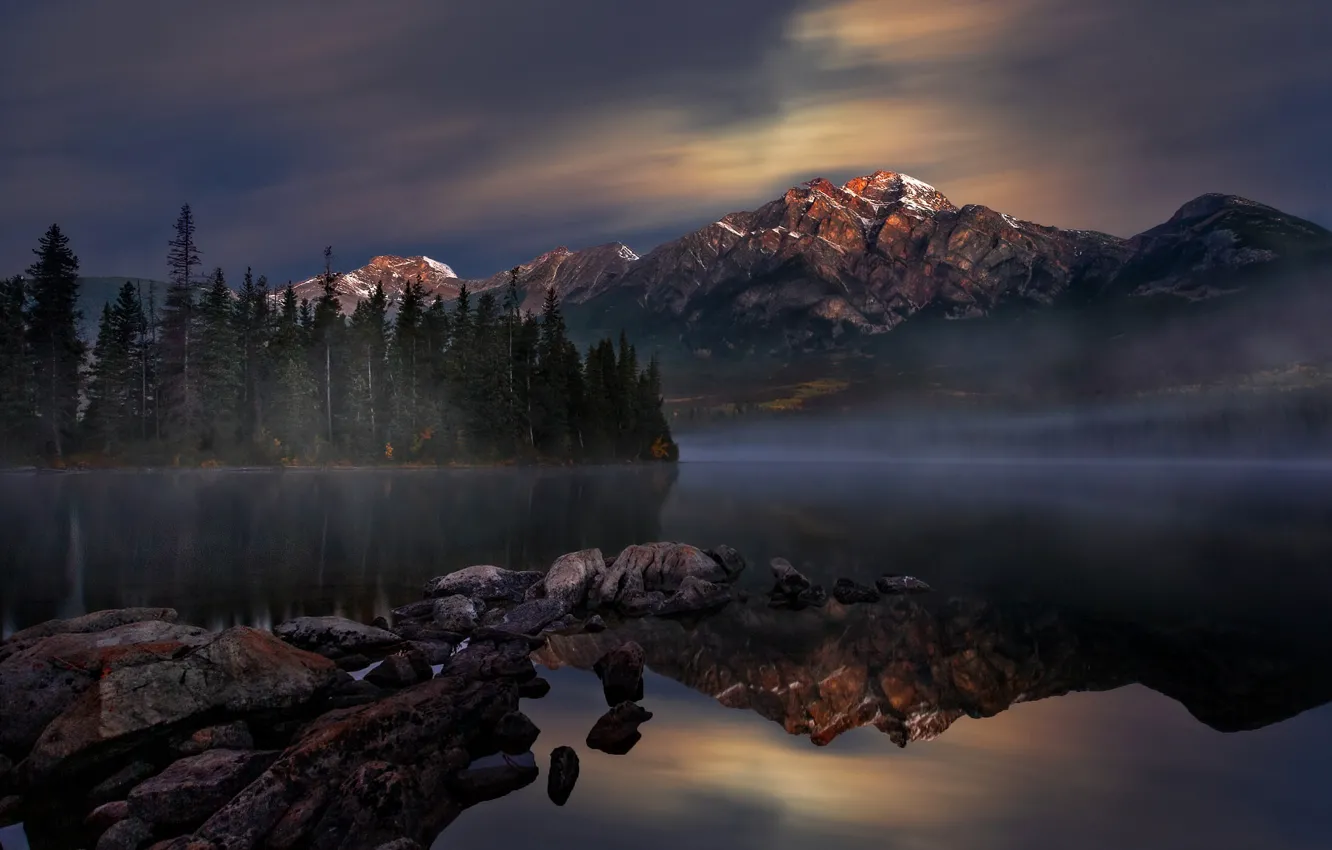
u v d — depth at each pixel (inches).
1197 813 374.0
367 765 376.8
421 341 4057.6
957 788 405.7
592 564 973.8
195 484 2482.8
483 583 927.7
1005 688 596.4
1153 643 732.7
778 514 2004.2
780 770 430.9
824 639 751.7
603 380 5206.7
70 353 3196.4
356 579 991.6
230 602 843.4
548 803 390.9
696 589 912.9
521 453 4192.9
